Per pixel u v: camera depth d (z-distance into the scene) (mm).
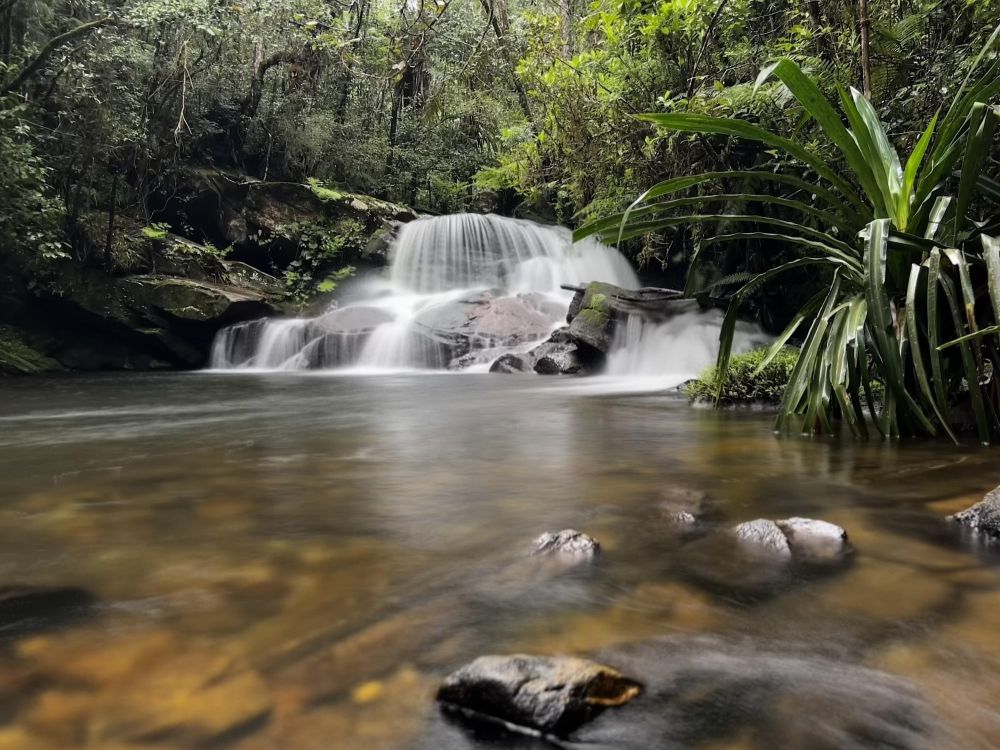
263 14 14688
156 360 14305
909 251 3533
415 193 21891
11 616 1343
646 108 8336
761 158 8125
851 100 3900
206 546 1803
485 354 12789
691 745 886
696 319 10516
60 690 1052
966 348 3240
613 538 1848
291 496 2408
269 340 14367
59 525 2025
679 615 1322
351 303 16531
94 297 13562
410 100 20859
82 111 12836
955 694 1008
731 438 3719
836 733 907
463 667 1024
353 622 1304
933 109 5551
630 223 3869
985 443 3240
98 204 14508
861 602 1377
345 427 4570
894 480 2533
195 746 900
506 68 10312
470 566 1624
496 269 18125
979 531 1851
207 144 17594
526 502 2291
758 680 1057
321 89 18969
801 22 7426
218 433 4293
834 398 4102
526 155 10641
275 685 1063
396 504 2275
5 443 3865
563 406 5895
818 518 2027
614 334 10648
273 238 16969
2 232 11641
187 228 16609
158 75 14664
